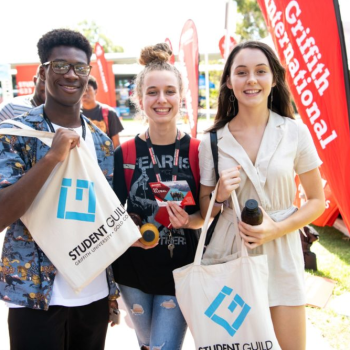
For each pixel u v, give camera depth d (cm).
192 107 582
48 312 178
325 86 342
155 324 215
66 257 170
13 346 179
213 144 207
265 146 199
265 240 187
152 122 215
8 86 1345
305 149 202
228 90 220
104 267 176
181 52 593
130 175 217
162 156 217
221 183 190
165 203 206
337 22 328
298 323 197
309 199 208
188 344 312
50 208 170
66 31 184
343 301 364
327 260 463
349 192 342
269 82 202
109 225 178
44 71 190
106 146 204
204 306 182
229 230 204
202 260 196
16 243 176
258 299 178
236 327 178
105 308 201
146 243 200
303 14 349
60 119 188
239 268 182
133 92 256
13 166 170
